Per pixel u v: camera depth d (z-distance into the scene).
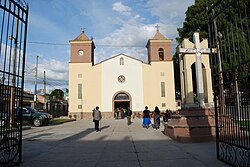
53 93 80.69
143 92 36.38
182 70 14.94
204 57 15.67
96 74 36.69
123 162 6.77
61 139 11.97
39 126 20.94
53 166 6.40
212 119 10.84
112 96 36.28
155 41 37.56
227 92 7.12
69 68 36.66
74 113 35.53
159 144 9.86
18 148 6.79
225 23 7.63
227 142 6.56
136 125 21.08
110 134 13.94
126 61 37.09
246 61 5.68
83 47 37.12
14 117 6.85
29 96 43.03
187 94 13.93
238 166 5.88
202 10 29.36
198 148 8.71
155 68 36.91
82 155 7.82
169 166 6.25
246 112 6.13
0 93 6.31
